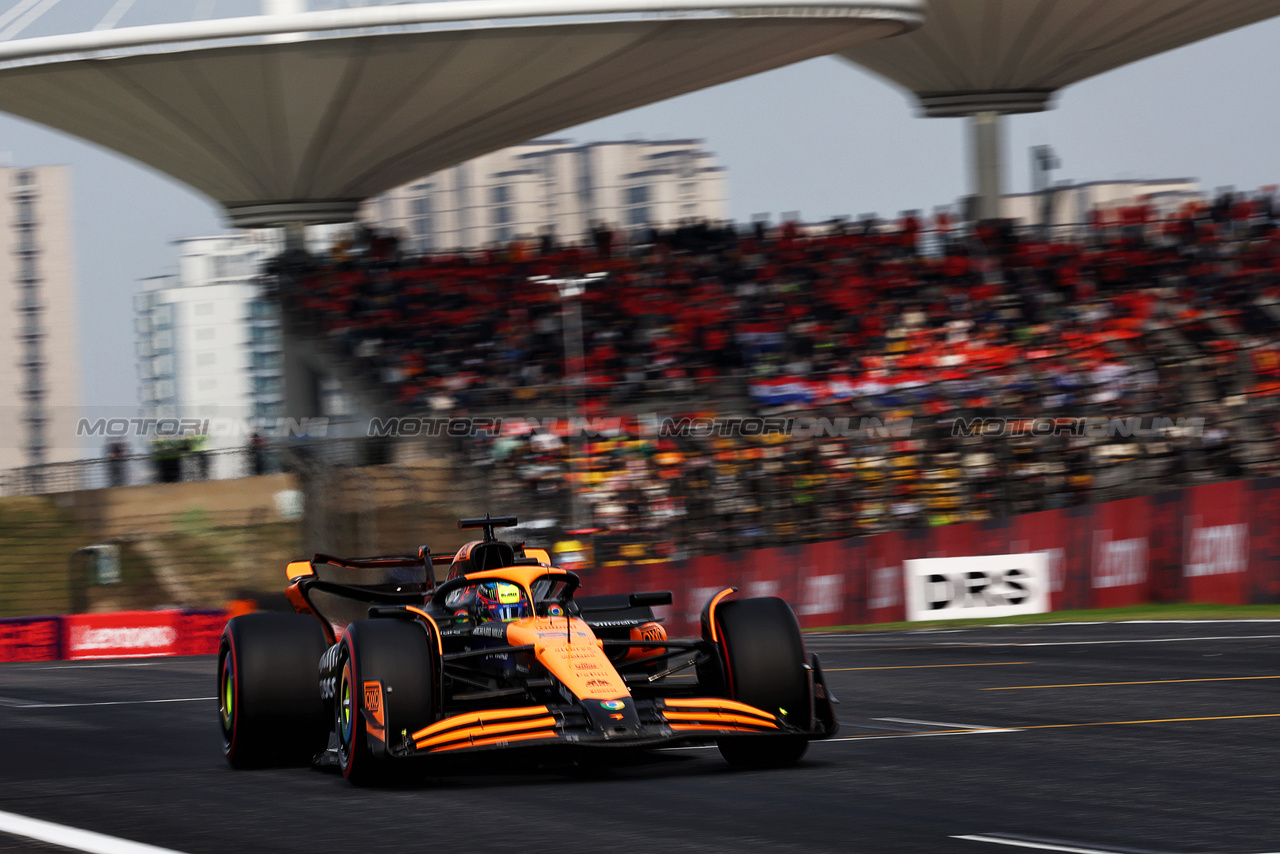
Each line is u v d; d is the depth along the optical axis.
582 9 101.25
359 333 118.19
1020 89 141.75
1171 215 109.88
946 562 79.38
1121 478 80.44
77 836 22.69
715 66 113.38
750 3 102.81
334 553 92.44
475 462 94.19
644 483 90.25
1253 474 76.69
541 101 114.44
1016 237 111.94
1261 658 51.38
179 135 116.06
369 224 133.00
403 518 91.81
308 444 96.69
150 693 51.56
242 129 115.19
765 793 25.55
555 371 108.75
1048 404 82.88
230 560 96.12
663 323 108.75
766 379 98.06
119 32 103.12
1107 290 103.06
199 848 21.48
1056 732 33.81
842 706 41.28
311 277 123.31
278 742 29.42
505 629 29.09
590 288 114.88
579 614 30.50
